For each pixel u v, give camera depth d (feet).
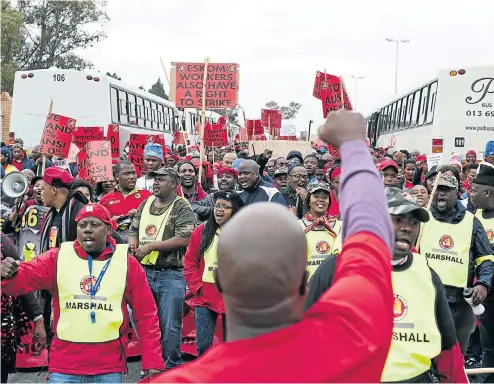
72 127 29.19
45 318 21.95
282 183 35.47
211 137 51.65
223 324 20.56
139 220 22.62
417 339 12.73
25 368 22.81
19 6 94.48
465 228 19.90
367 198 5.89
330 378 5.36
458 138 57.47
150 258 21.81
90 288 15.11
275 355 5.40
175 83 37.27
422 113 65.05
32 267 15.03
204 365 5.56
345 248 5.83
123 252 15.61
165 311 21.58
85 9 96.68
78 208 20.86
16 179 24.31
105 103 62.75
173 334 21.56
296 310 5.60
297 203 28.91
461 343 20.15
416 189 25.22
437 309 13.12
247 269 5.35
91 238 15.17
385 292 5.62
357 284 5.57
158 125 92.27
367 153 6.10
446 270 19.77
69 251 15.38
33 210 24.47
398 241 12.97
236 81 36.73
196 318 20.98
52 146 29.01
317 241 20.22
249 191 27.07
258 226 5.46
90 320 14.98
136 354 24.32
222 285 5.59
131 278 15.42
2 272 14.46
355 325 5.44
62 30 97.81
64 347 14.98
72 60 113.29
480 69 57.26
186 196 29.53
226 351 5.52
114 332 15.11
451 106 57.57
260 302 5.41
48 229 21.06
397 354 12.64
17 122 62.49
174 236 21.89
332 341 5.41
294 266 5.45
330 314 5.51
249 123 79.82
